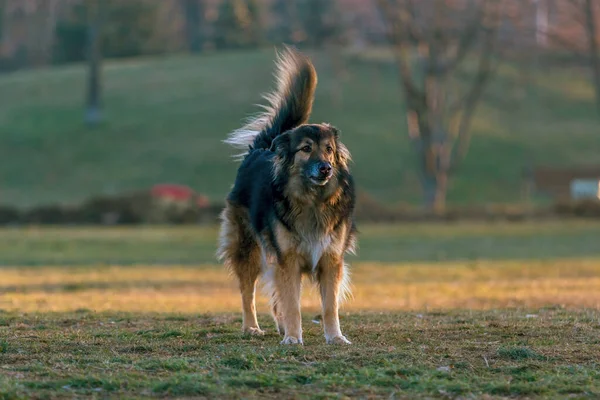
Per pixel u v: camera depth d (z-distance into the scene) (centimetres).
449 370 765
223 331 1011
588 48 4825
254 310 1032
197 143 6256
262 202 959
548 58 5303
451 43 4662
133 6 8756
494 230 3600
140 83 7381
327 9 7325
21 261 2420
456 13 4559
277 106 1108
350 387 705
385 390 697
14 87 7431
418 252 2762
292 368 769
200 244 2994
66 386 699
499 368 774
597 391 692
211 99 6956
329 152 928
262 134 1103
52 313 1199
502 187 5597
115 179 5791
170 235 3338
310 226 922
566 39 4825
